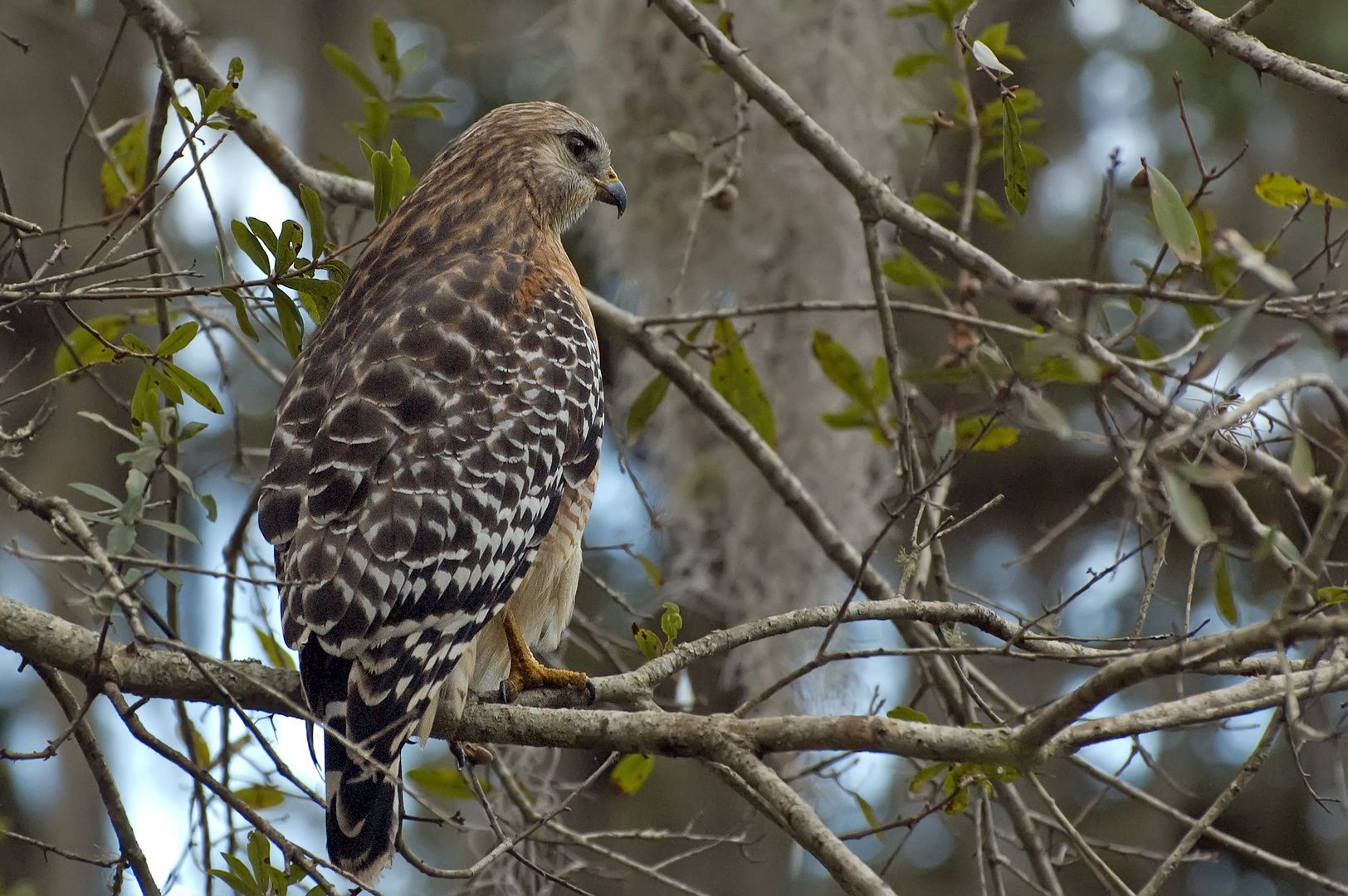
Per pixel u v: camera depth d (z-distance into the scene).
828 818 10.95
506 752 10.02
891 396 10.16
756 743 6.41
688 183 11.62
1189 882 14.38
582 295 8.89
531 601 8.07
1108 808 14.70
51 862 14.83
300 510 6.90
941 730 6.11
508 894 9.28
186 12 15.14
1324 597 5.94
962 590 7.99
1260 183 8.04
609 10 11.73
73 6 12.49
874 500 11.95
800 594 11.55
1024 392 6.03
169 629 5.71
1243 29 7.19
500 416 7.55
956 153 16.83
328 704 6.50
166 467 6.96
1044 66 16.91
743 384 10.16
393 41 9.99
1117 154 6.23
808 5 11.57
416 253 8.88
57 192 15.88
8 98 15.75
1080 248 16.14
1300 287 14.77
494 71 17.02
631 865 7.97
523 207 9.28
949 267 15.52
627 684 7.27
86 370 7.59
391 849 6.32
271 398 16.67
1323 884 7.02
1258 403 5.32
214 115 7.64
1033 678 16.08
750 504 11.65
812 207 11.54
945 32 9.77
